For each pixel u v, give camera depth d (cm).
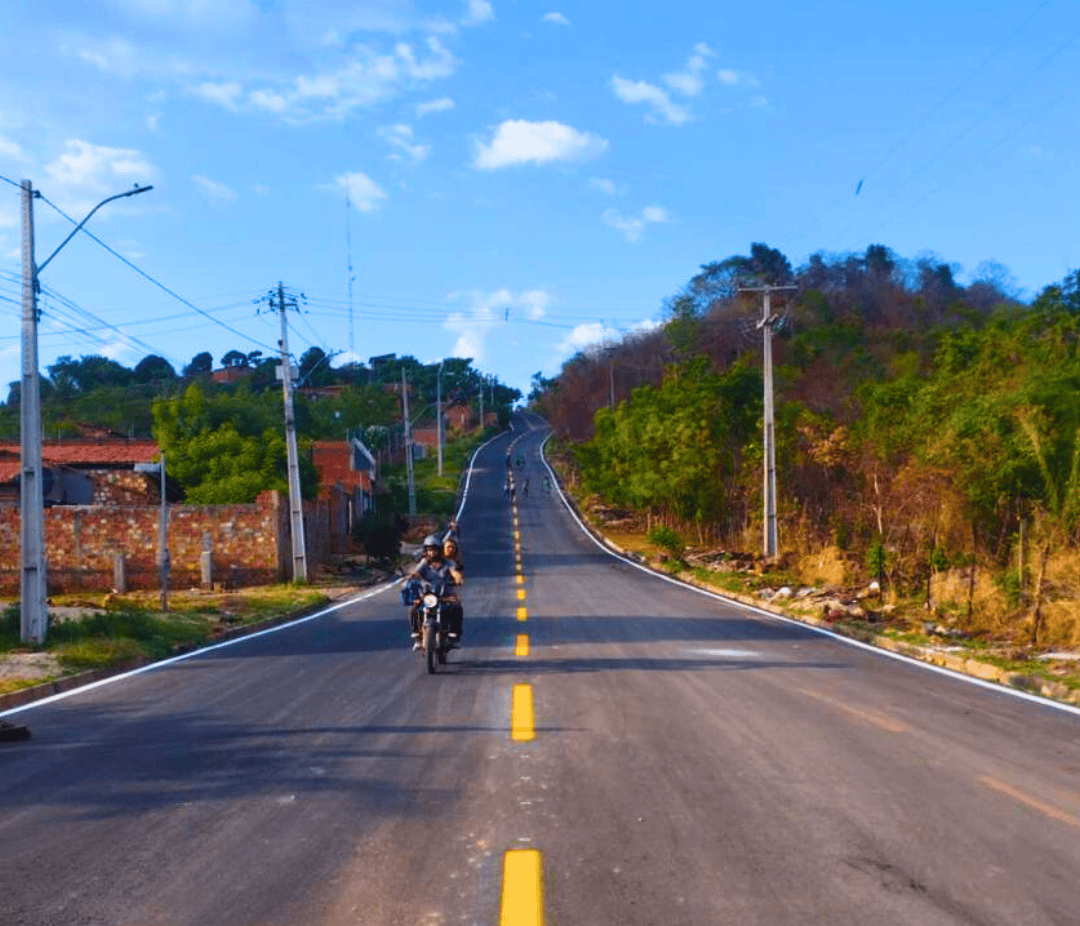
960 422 2275
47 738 934
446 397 13588
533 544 5647
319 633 1941
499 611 2270
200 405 4825
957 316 8762
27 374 1675
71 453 4578
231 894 516
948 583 2000
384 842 592
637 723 928
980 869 538
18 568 3459
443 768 765
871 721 938
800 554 3428
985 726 916
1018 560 1805
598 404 10800
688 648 1533
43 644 1606
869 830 604
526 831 606
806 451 4238
